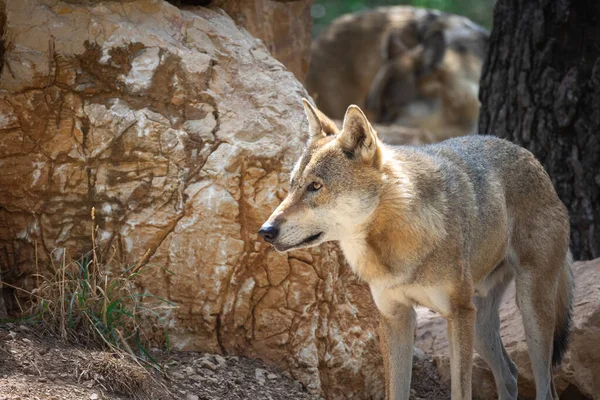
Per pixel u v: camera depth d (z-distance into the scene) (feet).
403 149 31.17
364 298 34.88
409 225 28.60
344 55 100.63
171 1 37.11
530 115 43.96
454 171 30.91
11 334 27.99
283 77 35.22
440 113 87.56
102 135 32.17
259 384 31.68
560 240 33.94
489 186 31.94
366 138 28.32
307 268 33.35
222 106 33.35
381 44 99.81
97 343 29.60
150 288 32.12
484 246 31.53
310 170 28.48
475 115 87.71
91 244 32.07
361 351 34.06
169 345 32.27
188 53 33.81
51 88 32.32
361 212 28.45
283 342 33.27
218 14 37.99
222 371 31.63
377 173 28.58
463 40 89.56
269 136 33.04
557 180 43.32
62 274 31.01
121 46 33.04
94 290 30.12
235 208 32.48
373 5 127.95
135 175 32.22
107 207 32.07
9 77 32.07
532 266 33.50
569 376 35.32
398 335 30.83
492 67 46.29
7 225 32.17
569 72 42.60
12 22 32.55
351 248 29.71
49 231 32.04
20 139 31.96
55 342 28.63
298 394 32.17
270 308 33.24
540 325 33.30
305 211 28.19
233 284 32.78
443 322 40.09
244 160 32.58
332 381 33.68
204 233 32.32
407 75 89.35
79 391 25.84
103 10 33.58
